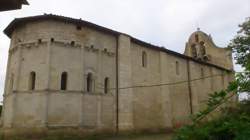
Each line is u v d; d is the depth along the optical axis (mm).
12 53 24562
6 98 23547
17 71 22688
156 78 29859
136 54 28281
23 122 21219
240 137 2529
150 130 27031
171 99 30969
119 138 22578
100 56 24578
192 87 34406
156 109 28672
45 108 20859
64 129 21047
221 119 2885
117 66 25766
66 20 23078
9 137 21016
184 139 2803
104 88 24438
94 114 22875
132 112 25688
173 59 33031
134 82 27047
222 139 2740
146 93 28078
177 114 31172
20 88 22328
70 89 22141
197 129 2812
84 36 23922
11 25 24422
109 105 24203
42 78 21750
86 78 23250
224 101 2854
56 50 22406
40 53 22453
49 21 22984
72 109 21781
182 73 33812
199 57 44500
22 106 21688
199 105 34562
